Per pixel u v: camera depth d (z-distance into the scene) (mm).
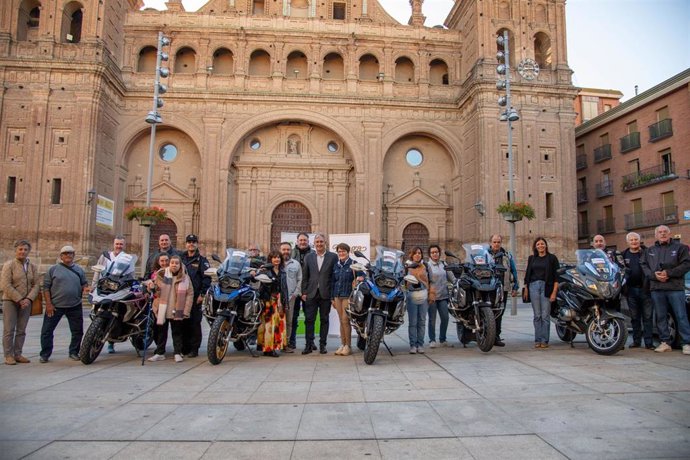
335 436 4324
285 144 34312
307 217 34312
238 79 33031
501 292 9633
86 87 28516
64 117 28391
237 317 8766
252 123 32531
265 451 3959
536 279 9758
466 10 34781
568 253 30641
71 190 27812
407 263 9609
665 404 5262
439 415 4949
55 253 27391
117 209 31281
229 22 34031
